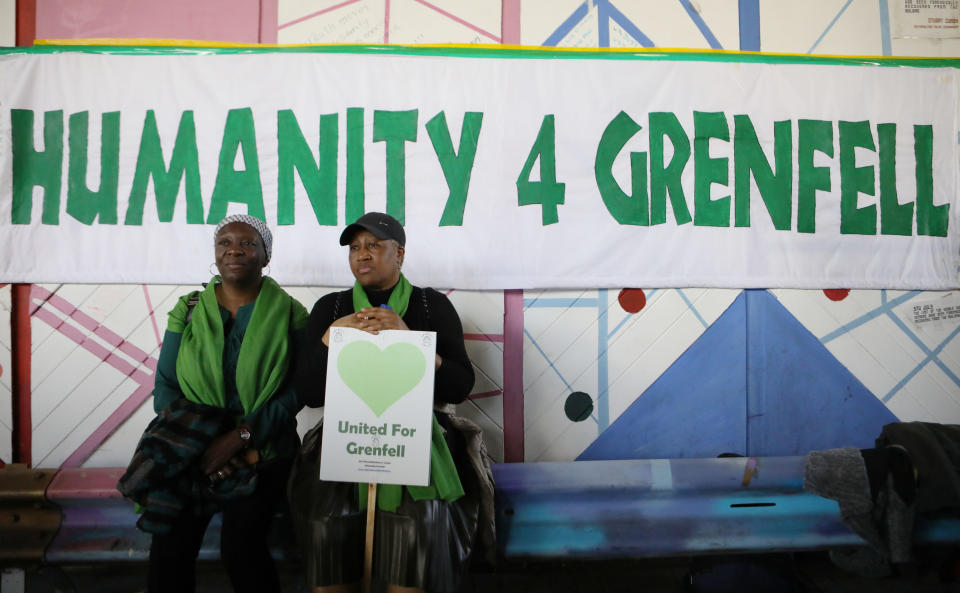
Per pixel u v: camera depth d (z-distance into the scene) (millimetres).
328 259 2592
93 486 2270
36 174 2543
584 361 2666
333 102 2596
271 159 2590
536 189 2613
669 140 2662
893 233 2725
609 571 2508
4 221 2521
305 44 2631
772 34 2750
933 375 2746
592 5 2699
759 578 2250
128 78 2568
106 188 2557
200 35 2623
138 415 2582
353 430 1757
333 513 1767
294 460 2047
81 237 2555
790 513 2381
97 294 2570
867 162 2721
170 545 1778
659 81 2658
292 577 2387
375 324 1770
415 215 2602
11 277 2525
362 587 1843
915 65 2744
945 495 2236
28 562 2248
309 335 1953
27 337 2562
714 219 2668
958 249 2744
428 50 2619
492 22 2672
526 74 2621
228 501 1828
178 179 2572
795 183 2699
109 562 2256
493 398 2639
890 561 2270
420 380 1753
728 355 2697
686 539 2355
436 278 2602
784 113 2699
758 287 2688
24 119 2537
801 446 2717
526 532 2312
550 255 2617
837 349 2729
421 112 2604
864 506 2285
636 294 2680
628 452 2680
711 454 2699
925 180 2736
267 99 2588
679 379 2689
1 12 2578
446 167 2604
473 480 1948
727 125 2680
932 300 2750
